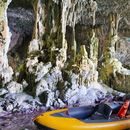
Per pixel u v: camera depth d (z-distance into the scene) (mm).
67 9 19203
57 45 18703
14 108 14188
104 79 21656
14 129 11289
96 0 20562
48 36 18938
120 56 27406
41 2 18703
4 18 15898
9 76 16453
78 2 20000
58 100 15805
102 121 10086
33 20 22719
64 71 18078
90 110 11227
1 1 15625
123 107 10734
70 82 17203
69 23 20312
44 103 15391
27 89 16719
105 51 22422
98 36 24359
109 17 22438
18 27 23188
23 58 21891
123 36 26969
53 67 17812
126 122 10414
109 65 21688
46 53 18656
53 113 10539
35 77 16844
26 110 14211
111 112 10414
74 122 9883
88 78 18219
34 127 11633
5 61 16375
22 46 23438
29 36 23891
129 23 24875
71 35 20781
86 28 22297
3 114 13320
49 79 17047
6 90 15586
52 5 18703
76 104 16078
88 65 18484
